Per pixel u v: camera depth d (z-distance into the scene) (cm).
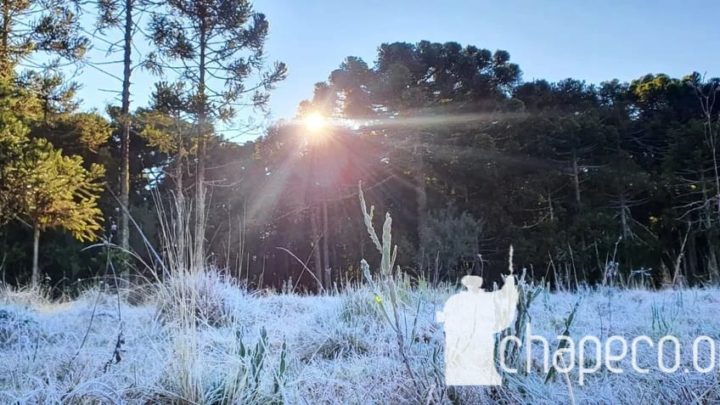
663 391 202
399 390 208
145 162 2084
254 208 1905
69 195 977
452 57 2331
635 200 2112
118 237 1211
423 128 2062
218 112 1359
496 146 2205
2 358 259
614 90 2677
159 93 1270
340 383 216
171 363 212
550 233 1900
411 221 2114
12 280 1545
